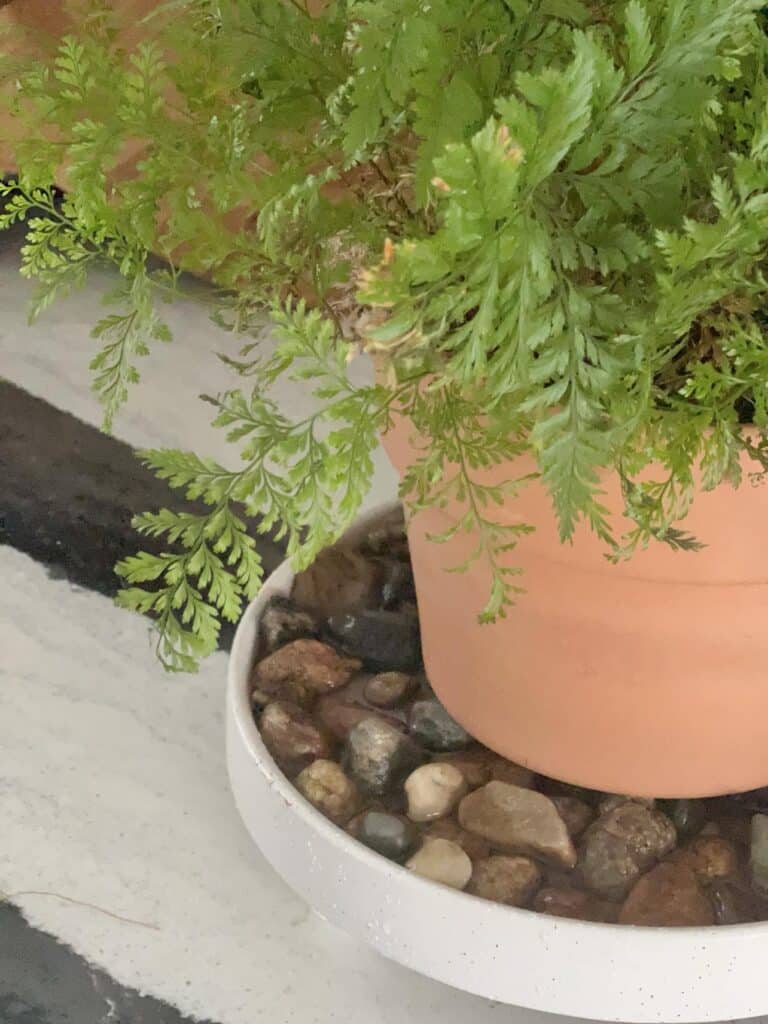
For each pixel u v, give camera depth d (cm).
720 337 32
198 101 34
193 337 79
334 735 46
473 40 28
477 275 25
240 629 49
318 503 30
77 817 48
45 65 34
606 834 42
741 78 30
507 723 42
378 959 44
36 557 61
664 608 36
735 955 38
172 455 31
